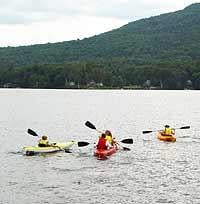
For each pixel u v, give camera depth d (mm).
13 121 67188
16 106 104188
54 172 29750
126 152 37625
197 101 130250
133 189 25625
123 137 48844
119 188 25828
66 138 48156
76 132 53656
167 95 170875
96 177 28391
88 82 192125
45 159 34125
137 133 52719
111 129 57156
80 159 34250
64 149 37469
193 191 25312
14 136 48781
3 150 38438
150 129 57594
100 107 102812
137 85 193750
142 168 31141
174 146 41594
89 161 33500
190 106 109125
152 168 31172
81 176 28594
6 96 150625
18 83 198250
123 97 151375
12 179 27703
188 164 32688
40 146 36844
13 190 25234
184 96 162750
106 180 27641
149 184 26734
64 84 191625
